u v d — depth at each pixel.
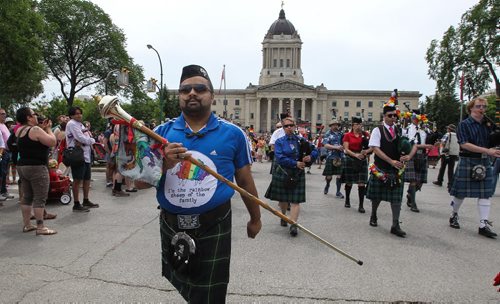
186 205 2.23
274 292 3.62
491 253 4.96
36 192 5.52
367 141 7.91
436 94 54.19
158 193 2.30
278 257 4.67
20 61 29.62
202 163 2.16
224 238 2.30
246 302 3.41
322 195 9.84
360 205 7.67
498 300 3.52
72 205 7.90
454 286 3.83
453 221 6.39
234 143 2.37
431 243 5.41
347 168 7.97
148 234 5.64
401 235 5.75
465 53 37.16
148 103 53.44
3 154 8.31
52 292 3.55
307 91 93.31
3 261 4.38
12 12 28.22
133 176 2.12
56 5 46.41
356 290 3.69
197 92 2.26
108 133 10.33
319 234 5.83
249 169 2.50
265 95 93.81
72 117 7.16
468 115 6.27
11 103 44.34
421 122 8.48
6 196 8.45
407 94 92.88
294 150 5.97
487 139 5.99
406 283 3.88
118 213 7.14
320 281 3.90
